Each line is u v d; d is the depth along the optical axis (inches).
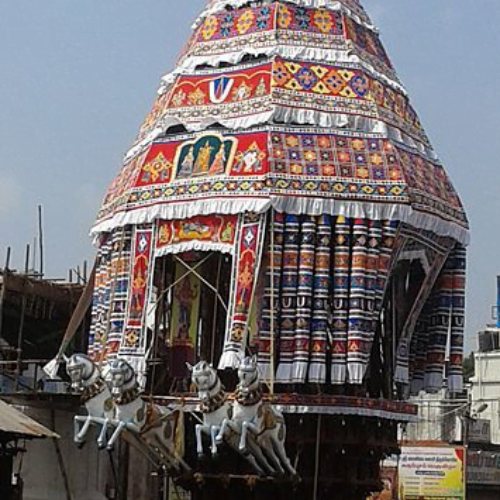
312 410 1143.0
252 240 1148.5
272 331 1135.6
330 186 1163.3
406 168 1211.2
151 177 1222.9
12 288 1400.1
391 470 2010.3
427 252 1244.5
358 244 1162.0
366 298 1155.9
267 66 1235.2
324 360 1141.7
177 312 1258.0
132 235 1219.2
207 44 1290.6
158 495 1476.4
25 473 1322.6
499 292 2581.2
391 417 1203.9
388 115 1249.4
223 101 1235.2
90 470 1408.7
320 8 1289.4
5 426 1066.1
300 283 1146.0
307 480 1171.3
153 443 1075.9
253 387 1048.8
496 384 2546.8
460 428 2348.7
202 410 1050.7
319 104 1216.8
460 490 1979.6
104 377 1062.4
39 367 1596.9
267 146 1175.6
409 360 1307.8
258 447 1074.1
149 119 1317.7
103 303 1275.8
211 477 1143.0
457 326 1301.7
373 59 1304.1
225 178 1172.5
